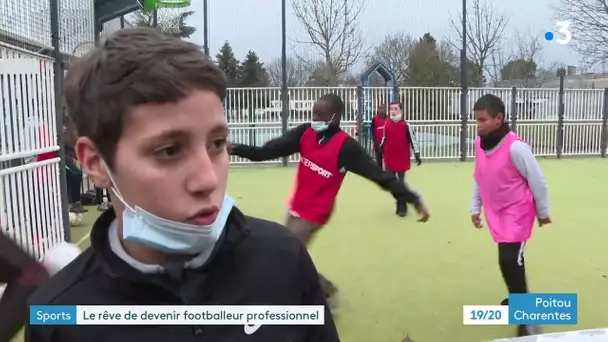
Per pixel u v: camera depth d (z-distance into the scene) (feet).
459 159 49.60
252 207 28.17
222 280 3.42
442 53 83.97
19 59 15.40
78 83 2.95
